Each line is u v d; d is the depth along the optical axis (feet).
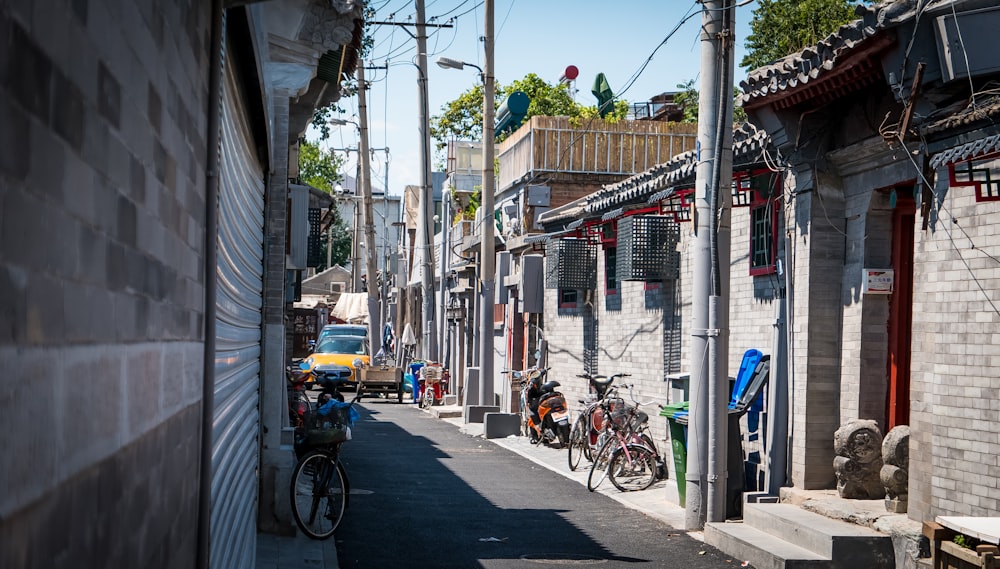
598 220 55.72
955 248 27.43
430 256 91.66
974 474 26.35
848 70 30.37
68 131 5.50
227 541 17.10
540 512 38.06
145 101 8.10
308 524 31.65
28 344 4.72
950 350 27.45
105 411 6.51
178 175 10.19
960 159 24.21
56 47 5.24
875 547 27.89
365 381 103.04
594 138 84.17
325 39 27.22
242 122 20.54
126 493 7.35
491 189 72.13
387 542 31.76
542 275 71.77
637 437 44.68
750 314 40.19
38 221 4.88
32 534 4.84
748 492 36.27
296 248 41.47
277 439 31.86
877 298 33.47
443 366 92.53
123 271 7.12
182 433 10.70
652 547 32.07
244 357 22.86
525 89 120.06
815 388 34.42
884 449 30.40
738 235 41.45
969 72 25.53
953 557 22.94
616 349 57.11
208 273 12.81
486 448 60.23
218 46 13.10
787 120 34.27
